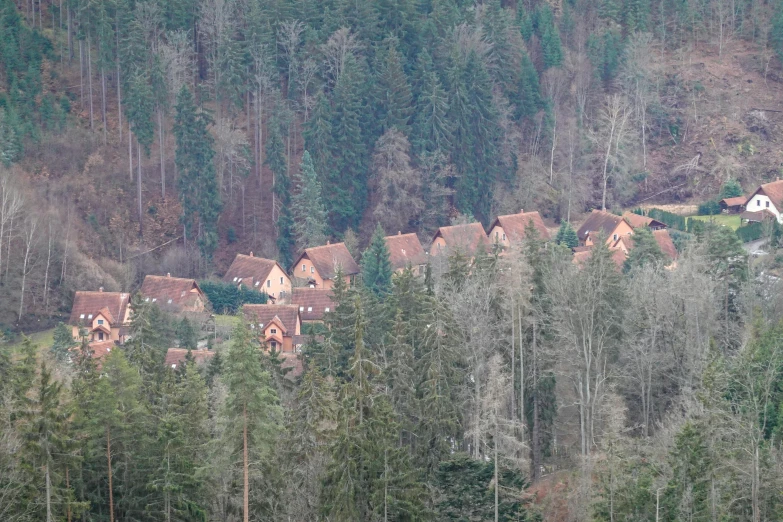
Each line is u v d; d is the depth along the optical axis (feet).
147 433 521.65
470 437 587.27
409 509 472.03
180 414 526.57
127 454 501.97
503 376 570.46
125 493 503.61
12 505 443.73
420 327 615.57
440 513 503.61
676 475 452.76
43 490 452.76
